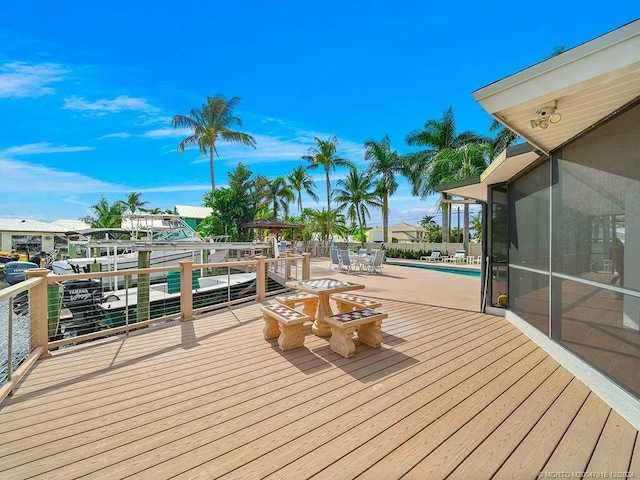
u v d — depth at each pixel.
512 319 4.83
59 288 5.54
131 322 6.46
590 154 2.85
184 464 1.84
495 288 5.41
